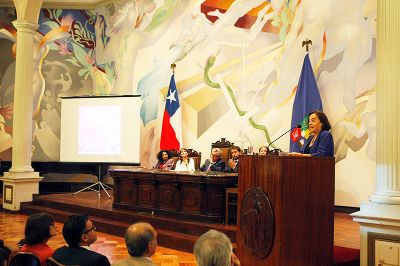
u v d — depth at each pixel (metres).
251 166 3.53
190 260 4.92
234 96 8.34
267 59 7.89
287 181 3.30
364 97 6.55
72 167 10.28
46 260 2.47
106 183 10.39
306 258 3.39
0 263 2.46
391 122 3.77
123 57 10.41
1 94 10.56
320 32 7.13
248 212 3.53
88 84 10.88
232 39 8.46
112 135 9.29
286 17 7.65
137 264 2.19
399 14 3.79
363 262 3.76
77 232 2.53
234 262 2.11
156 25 9.82
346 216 6.35
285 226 3.29
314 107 7.00
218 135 8.55
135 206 6.62
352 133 6.68
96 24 10.91
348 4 6.80
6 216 8.08
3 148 10.48
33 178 8.72
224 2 8.64
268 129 7.77
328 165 3.53
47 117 10.66
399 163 3.72
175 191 6.09
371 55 6.51
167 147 8.95
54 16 10.81
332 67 6.96
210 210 5.69
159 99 9.67
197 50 9.03
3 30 10.62
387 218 3.59
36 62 10.67
